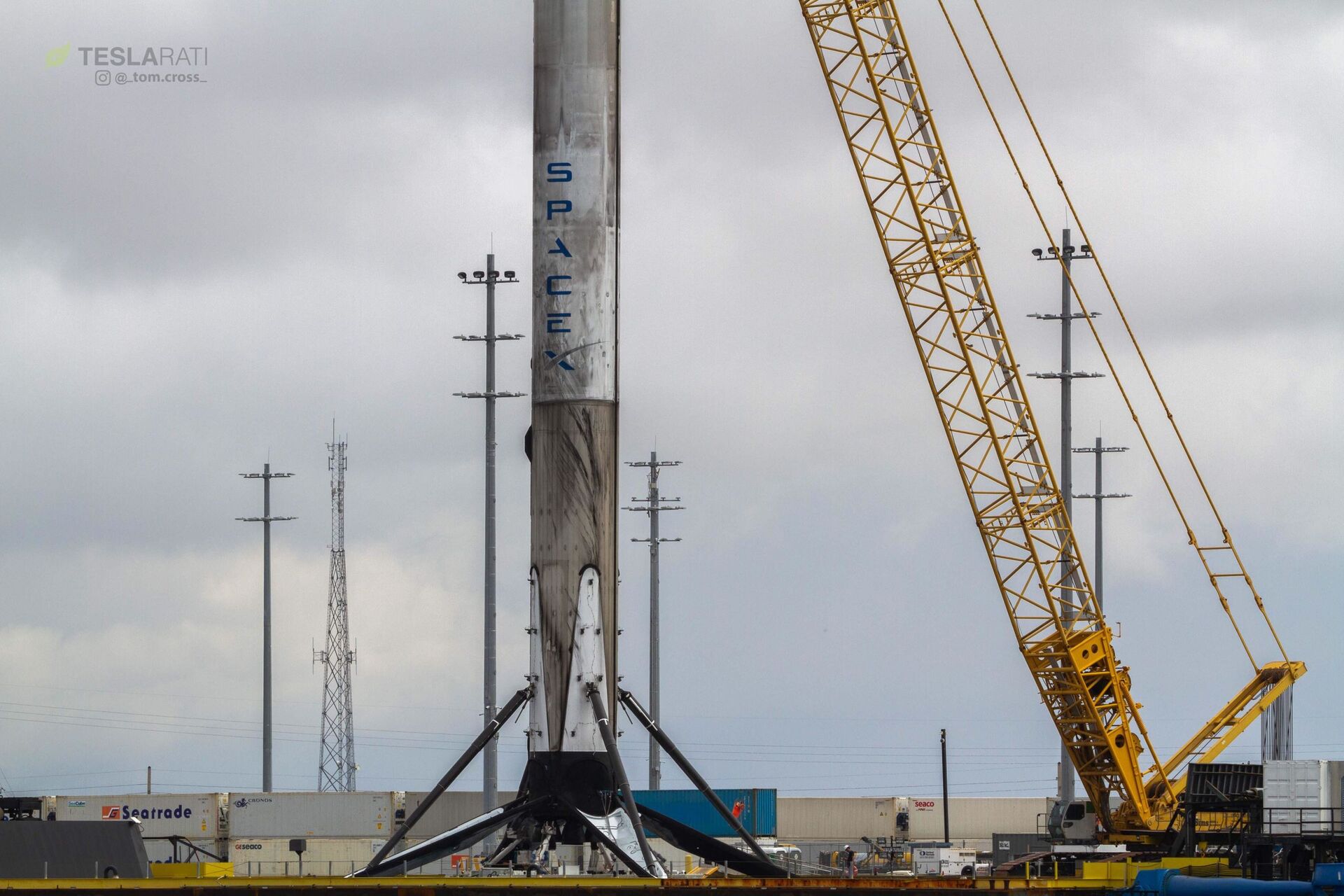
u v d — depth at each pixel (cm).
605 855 16512
